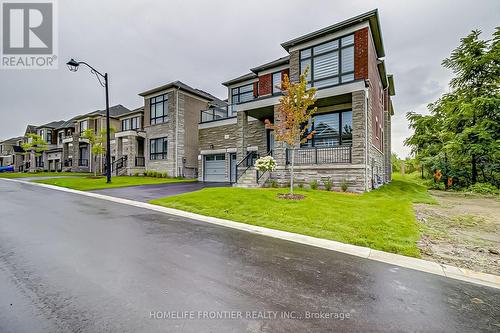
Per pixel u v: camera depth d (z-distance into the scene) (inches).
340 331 87.4
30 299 103.8
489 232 233.8
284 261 156.6
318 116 557.0
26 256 152.7
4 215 273.0
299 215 272.2
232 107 775.7
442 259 166.2
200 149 820.6
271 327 88.5
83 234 204.2
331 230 227.3
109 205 349.7
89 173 1147.9
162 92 931.3
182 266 143.3
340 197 376.8
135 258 153.6
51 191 495.5
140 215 287.9
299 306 103.7
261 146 667.4
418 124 946.7
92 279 123.5
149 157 970.7
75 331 83.5
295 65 574.6
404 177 1406.3
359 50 495.5
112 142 1079.6
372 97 539.5
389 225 237.0
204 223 257.4
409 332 87.7
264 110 581.3
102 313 94.6
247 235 216.4
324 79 538.3
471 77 711.1
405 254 175.2
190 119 940.6
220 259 156.8
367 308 103.7
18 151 1790.1
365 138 448.1
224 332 84.8
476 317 98.6
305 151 506.6
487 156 658.2
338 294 115.3
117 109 1338.6
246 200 339.9
